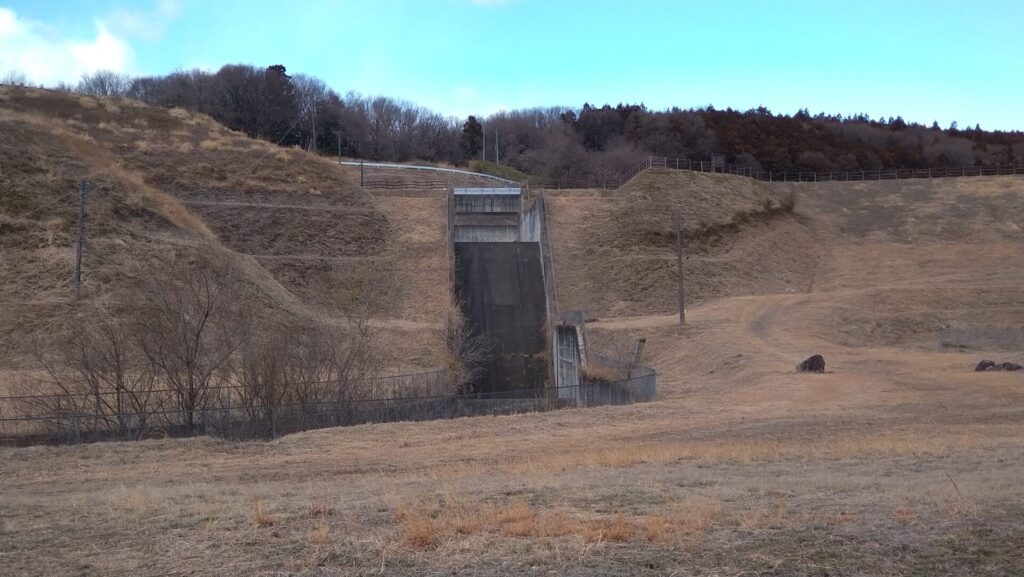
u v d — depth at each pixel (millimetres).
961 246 74250
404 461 19500
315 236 57125
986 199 83750
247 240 54906
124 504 12000
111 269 38719
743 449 18047
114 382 26328
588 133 149875
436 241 59219
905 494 10453
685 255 66875
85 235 41625
